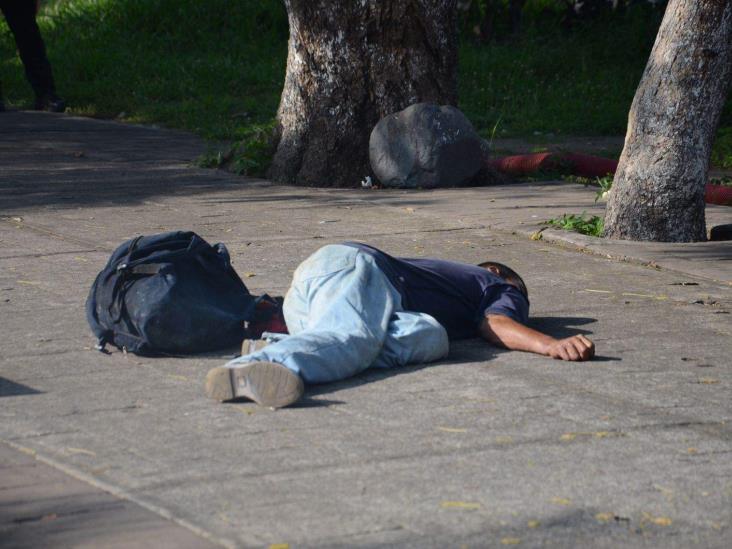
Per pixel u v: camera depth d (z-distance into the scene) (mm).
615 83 41812
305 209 19875
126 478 7867
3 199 20516
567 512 7383
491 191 22422
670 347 11500
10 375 10289
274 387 9281
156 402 9555
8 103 40094
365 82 23047
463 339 11555
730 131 32750
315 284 10586
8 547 6809
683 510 7457
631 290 14078
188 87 41594
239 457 8281
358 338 10117
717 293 14008
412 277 11172
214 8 49688
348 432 8820
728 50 16828
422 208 20031
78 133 32125
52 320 12234
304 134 23281
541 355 11047
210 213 19328
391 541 6914
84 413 9258
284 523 7156
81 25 49688
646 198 17031
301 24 23000
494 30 48562
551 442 8656
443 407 9438
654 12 48156
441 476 7953
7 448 8477
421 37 23156
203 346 10961
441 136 22734
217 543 6875
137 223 18219
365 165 23250
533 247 16734
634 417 9281
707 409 9539
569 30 49031
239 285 11570
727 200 21703
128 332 10836
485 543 6914
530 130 34844
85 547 6809
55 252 15828
